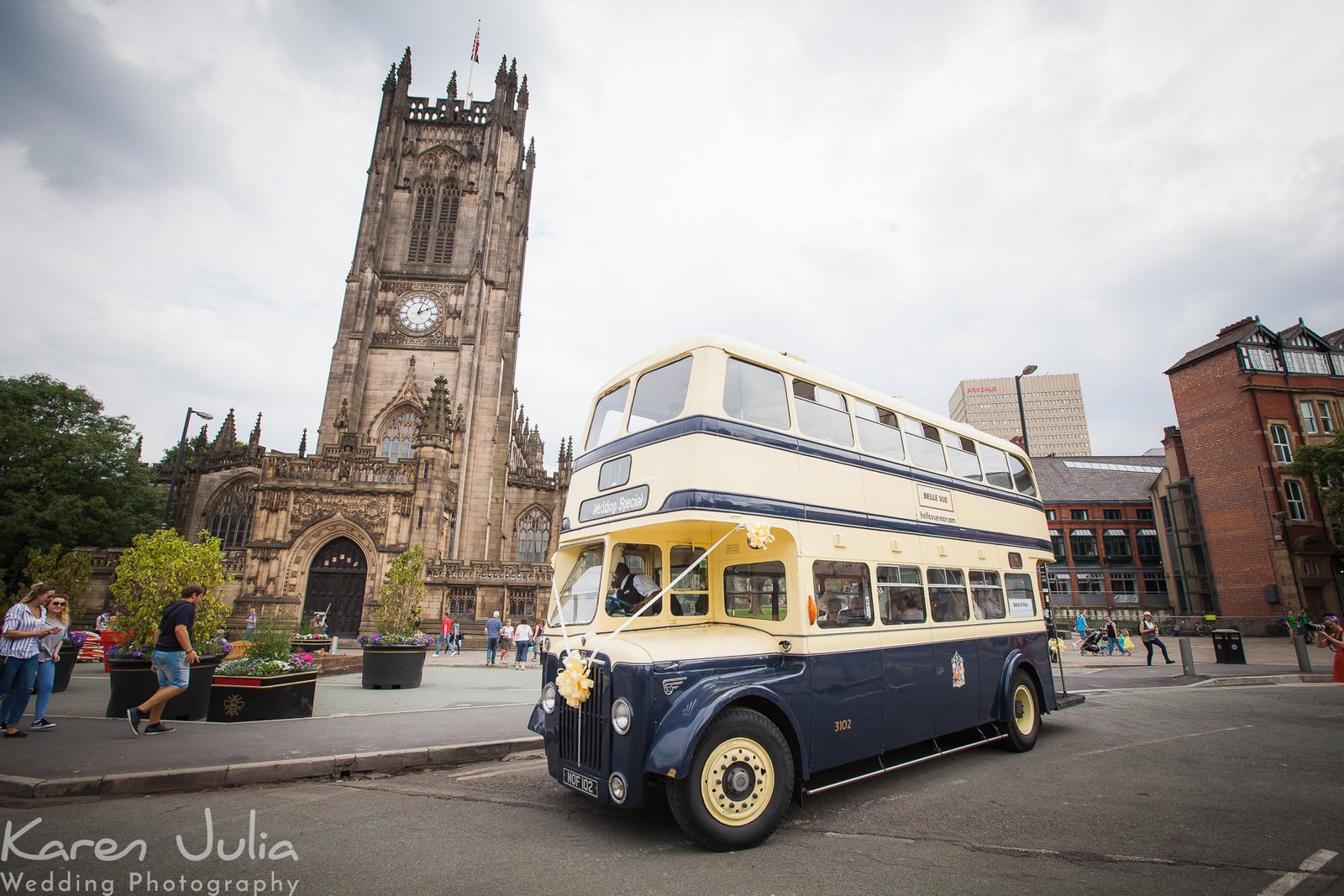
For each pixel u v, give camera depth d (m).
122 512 42.03
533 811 6.78
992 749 9.86
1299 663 19.36
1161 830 6.10
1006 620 10.39
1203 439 41.72
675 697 5.87
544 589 35.44
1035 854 5.54
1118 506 62.12
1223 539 40.12
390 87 59.22
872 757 7.71
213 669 11.74
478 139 58.34
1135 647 31.58
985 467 11.30
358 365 48.78
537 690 16.39
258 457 48.53
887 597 8.09
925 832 6.13
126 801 6.98
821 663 6.87
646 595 7.16
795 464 7.33
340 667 20.84
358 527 34.16
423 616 33.34
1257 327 40.66
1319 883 4.88
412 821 6.40
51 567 18.72
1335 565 36.91
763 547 6.54
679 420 6.74
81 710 12.13
